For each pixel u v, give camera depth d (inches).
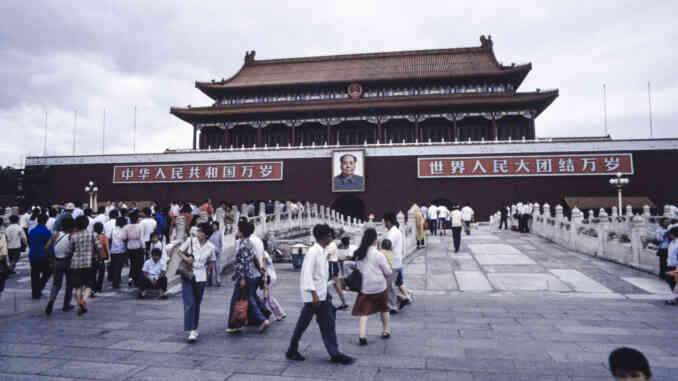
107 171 1962.4
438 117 1926.7
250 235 326.3
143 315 378.3
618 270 620.4
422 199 1774.1
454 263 678.5
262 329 318.3
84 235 381.7
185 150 2018.9
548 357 258.5
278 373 233.5
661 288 512.7
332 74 2144.4
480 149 1760.6
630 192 1654.8
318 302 251.1
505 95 1830.7
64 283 569.6
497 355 262.5
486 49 2226.9
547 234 989.8
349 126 2080.5
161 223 666.8
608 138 1760.6
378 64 2229.3
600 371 234.8
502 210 1253.7
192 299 296.5
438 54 2265.0
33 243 452.1
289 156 1873.8
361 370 237.6
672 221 508.7
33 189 1984.5
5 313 384.8
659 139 1667.1
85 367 242.8
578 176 1688.0
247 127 2087.8
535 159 1720.0
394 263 405.4
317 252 257.6
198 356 262.7
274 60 2358.5
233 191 1883.6
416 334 312.0
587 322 347.9
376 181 1812.3
